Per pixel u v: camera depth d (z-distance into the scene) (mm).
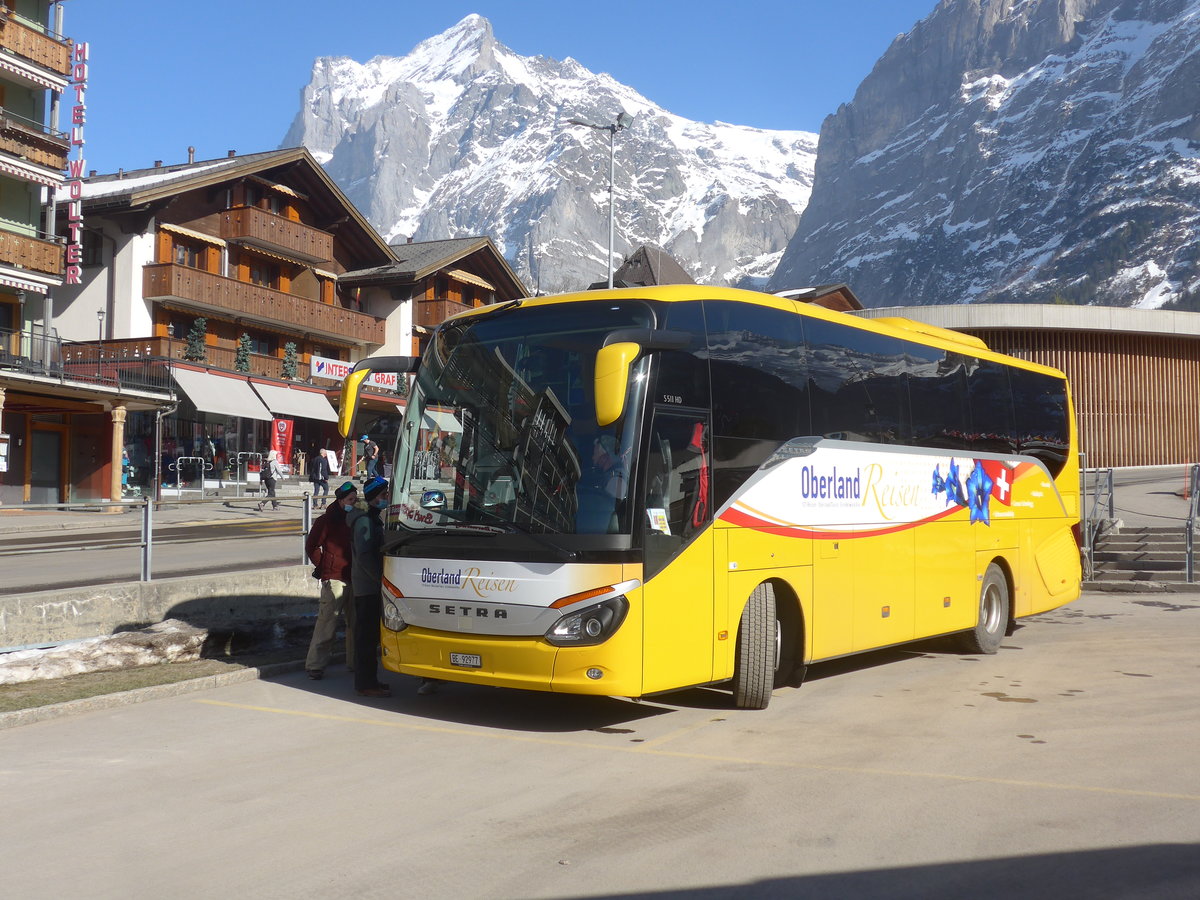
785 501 9969
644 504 8484
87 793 6746
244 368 44375
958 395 13008
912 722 9031
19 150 36875
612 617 8273
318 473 38656
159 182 44906
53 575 16828
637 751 7996
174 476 39750
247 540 24453
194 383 40781
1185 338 43094
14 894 5090
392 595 9117
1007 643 13898
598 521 8344
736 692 9500
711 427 9211
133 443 39938
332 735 8414
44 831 6012
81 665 10180
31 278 36844
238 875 5344
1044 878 5375
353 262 56375
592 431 8539
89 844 5797
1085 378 41844
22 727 8531
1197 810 6508
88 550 11891
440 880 5285
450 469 8977
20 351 36844
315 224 53125
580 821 6238
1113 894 5172
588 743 8258
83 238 44062
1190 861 5621
